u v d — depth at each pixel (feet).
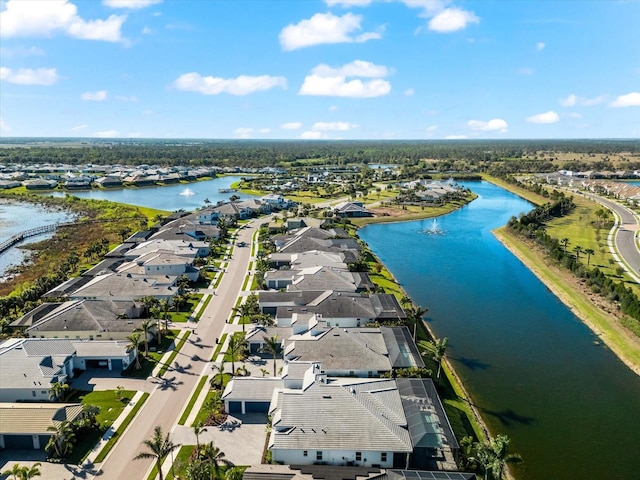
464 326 366.43
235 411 244.63
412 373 269.85
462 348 330.54
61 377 262.06
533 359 316.60
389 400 233.55
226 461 195.11
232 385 249.96
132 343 284.20
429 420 222.69
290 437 206.18
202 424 233.35
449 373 295.07
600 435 239.91
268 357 303.68
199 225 640.58
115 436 223.30
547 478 209.56
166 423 233.76
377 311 358.84
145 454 185.88
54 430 210.59
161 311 357.61
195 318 364.38
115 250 527.81
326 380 234.99
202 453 200.03
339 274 429.38
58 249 571.69
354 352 284.61
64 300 385.91
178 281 434.30
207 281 454.81
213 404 245.65
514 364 309.42
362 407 218.38
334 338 294.66
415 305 405.18
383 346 296.30
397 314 354.95
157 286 406.62
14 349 272.92
